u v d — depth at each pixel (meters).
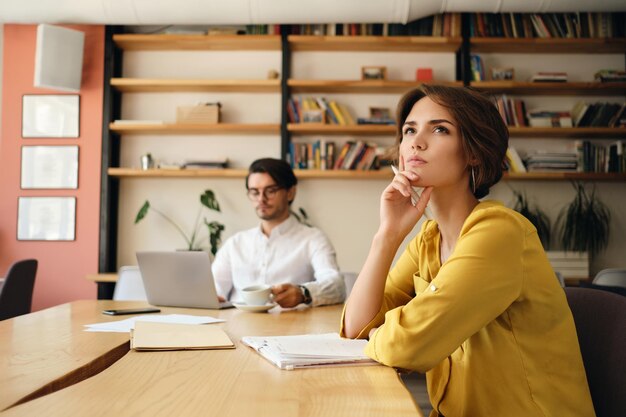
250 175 2.60
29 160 4.36
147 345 1.14
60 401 0.74
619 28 4.28
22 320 1.61
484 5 3.97
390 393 0.81
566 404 0.99
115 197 4.46
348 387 0.84
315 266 2.49
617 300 1.05
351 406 0.74
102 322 1.57
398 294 1.34
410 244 1.38
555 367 1.00
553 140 4.43
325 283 2.09
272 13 4.00
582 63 4.49
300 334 1.41
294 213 4.24
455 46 4.38
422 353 0.93
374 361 1.02
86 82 4.35
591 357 1.07
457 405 1.07
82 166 4.33
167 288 2.00
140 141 4.51
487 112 1.13
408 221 1.19
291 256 2.57
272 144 4.50
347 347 1.10
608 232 4.35
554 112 4.27
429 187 1.17
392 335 0.95
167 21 4.11
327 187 4.45
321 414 0.70
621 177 4.15
